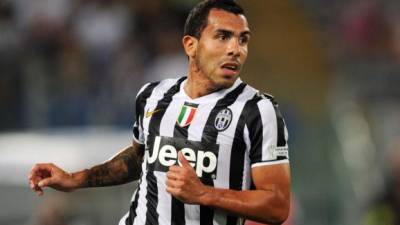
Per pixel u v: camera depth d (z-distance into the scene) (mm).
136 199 17344
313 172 45781
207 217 16562
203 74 16766
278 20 52688
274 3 52969
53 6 49594
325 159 46281
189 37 16922
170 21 50812
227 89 16797
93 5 50250
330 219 44312
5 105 44500
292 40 52281
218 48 16344
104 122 44375
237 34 16359
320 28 54031
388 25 54656
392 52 53938
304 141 47125
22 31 48250
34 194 31453
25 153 33594
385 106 50594
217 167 16344
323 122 48125
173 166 15664
